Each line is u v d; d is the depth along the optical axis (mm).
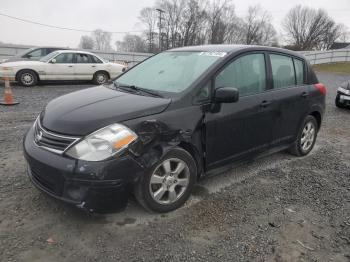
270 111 4246
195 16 66062
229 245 2945
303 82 5012
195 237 3029
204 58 3949
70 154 2848
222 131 3691
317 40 79500
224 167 3912
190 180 3475
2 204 3396
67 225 3104
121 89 3889
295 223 3346
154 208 3258
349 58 36375
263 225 3279
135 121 3029
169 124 3193
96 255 2736
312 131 5305
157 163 3135
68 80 13562
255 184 4172
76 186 2834
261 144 4293
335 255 2893
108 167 2805
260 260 2779
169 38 65750
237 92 3416
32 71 12578
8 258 2646
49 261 2645
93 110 3121
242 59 4020
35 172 3135
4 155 4730
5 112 7590
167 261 2713
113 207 2963
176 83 3662
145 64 4555
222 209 3523
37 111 7855
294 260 2801
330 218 3480
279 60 4586
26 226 3059
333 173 4684
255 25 75000
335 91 15305
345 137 6742
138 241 2932
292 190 4070
